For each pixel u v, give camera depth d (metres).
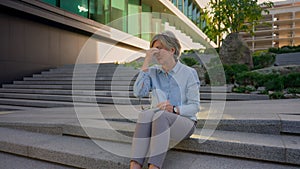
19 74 8.09
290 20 44.16
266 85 5.23
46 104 5.06
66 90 5.66
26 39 8.34
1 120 2.96
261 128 2.10
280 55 10.72
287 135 2.02
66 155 1.97
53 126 2.57
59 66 9.71
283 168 1.62
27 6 7.89
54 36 9.52
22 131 2.70
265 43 45.81
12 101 5.58
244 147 1.78
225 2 8.01
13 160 2.15
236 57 7.89
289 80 5.26
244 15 8.12
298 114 2.40
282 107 3.00
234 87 5.27
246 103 3.61
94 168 1.85
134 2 13.45
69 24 9.62
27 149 2.18
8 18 7.72
